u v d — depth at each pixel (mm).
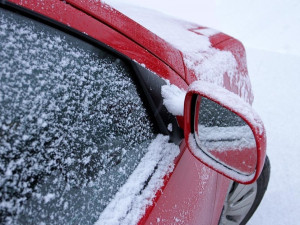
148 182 570
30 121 437
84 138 501
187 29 1140
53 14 500
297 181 1696
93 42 548
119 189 537
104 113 539
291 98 2525
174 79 675
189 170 699
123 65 591
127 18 668
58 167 459
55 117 466
